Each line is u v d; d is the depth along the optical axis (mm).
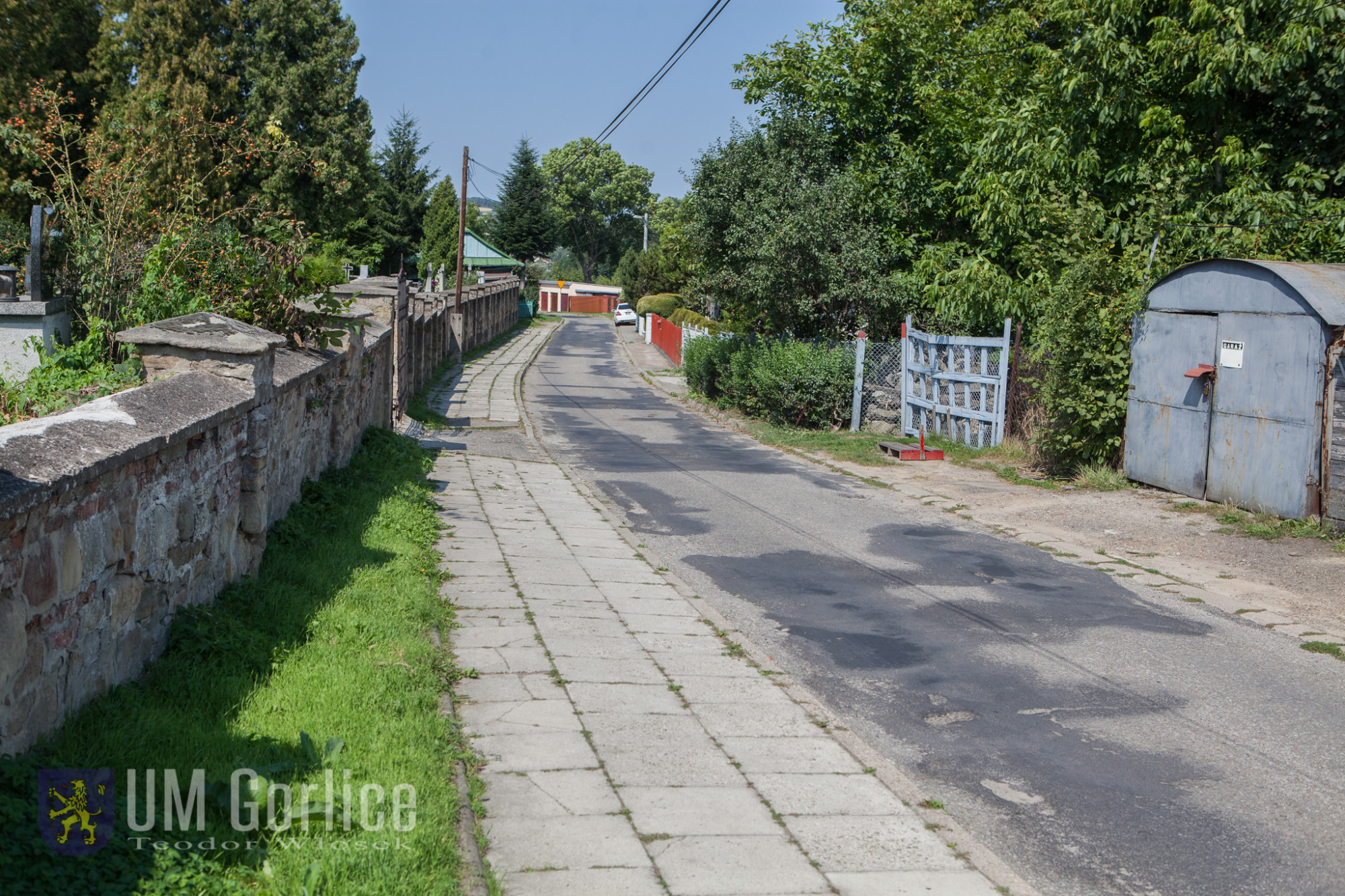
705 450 17375
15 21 24688
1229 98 16359
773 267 20328
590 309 87125
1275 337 10734
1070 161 16766
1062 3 16688
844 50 21906
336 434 10516
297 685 4945
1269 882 4012
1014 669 6543
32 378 7121
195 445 5523
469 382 27781
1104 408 13406
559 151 100500
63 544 3955
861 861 3969
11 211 21734
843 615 7754
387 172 63562
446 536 9531
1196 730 5570
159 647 5031
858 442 17625
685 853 3934
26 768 3430
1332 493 10078
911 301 20172
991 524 11234
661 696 5723
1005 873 3949
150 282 8578
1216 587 8594
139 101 24688
